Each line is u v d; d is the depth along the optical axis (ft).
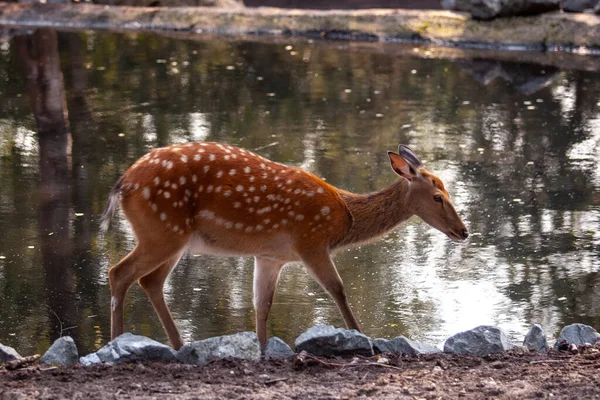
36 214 45.24
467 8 93.76
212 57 84.17
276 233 30.73
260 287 31.78
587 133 60.03
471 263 39.86
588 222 44.50
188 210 29.68
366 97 69.72
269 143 57.77
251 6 112.27
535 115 64.49
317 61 82.33
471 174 52.01
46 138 58.85
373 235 32.45
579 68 78.79
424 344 29.63
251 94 70.59
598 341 29.94
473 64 80.79
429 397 24.14
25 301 35.63
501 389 24.66
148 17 100.17
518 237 42.75
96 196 47.96
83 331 33.22
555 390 24.61
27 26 99.91
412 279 38.11
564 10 92.02
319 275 31.07
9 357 28.25
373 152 55.93
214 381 25.55
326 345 28.25
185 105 67.31
